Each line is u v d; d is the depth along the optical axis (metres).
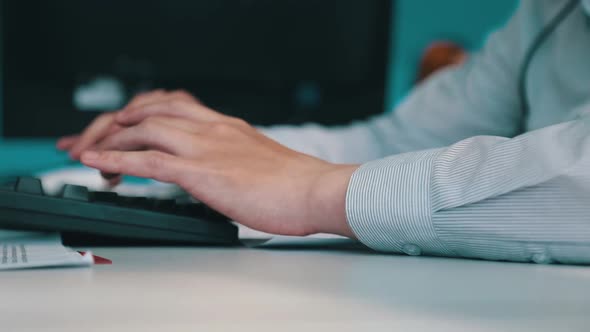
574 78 0.93
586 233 0.43
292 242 0.51
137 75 2.80
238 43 2.91
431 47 3.04
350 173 0.51
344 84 3.09
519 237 0.44
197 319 0.22
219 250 0.48
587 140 0.44
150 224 0.50
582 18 0.93
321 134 1.04
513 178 0.44
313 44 3.02
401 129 1.13
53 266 0.35
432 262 0.42
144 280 0.31
